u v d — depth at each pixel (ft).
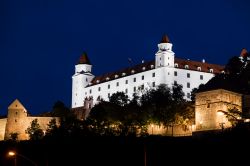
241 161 372.99
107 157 475.72
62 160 486.79
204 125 486.38
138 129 533.96
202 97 492.95
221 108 475.72
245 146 381.40
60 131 543.80
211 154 401.70
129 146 476.13
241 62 577.43
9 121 647.56
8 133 644.27
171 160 422.41
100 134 524.93
